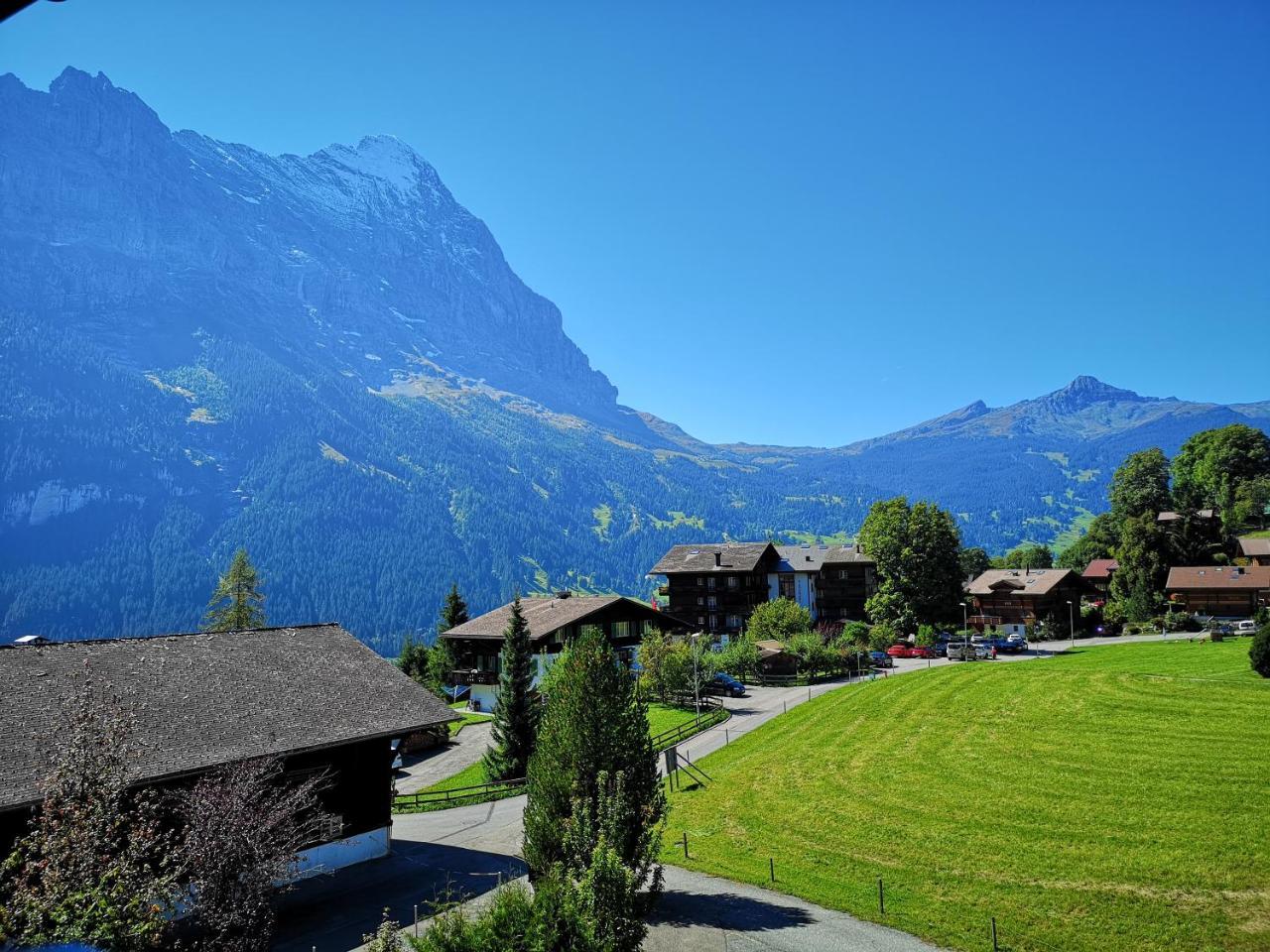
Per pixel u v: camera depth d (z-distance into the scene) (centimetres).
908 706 5022
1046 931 2156
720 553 10794
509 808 4019
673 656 6750
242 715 2780
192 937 1981
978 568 15450
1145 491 14075
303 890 2758
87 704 1842
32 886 1650
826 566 11200
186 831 2022
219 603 8994
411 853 3164
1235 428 13850
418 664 9062
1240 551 10675
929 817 3062
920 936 2209
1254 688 4350
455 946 1555
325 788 2928
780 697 6719
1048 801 3066
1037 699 4728
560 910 1572
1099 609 10706
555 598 8381
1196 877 2347
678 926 2366
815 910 2420
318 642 3431
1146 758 3431
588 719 2309
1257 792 2911
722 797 3678
